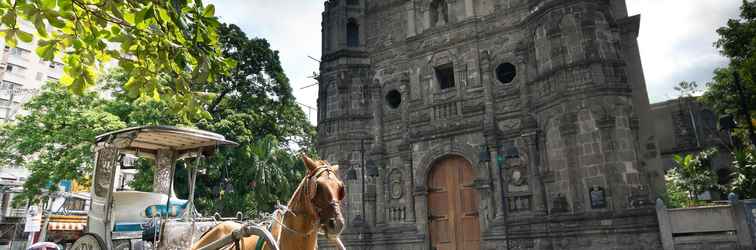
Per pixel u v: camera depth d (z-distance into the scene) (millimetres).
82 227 26234
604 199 17750
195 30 6051
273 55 28344
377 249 23734
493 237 20422
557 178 19234
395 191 24234
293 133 30641
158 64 6227
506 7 22938
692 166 23719
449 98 23469
